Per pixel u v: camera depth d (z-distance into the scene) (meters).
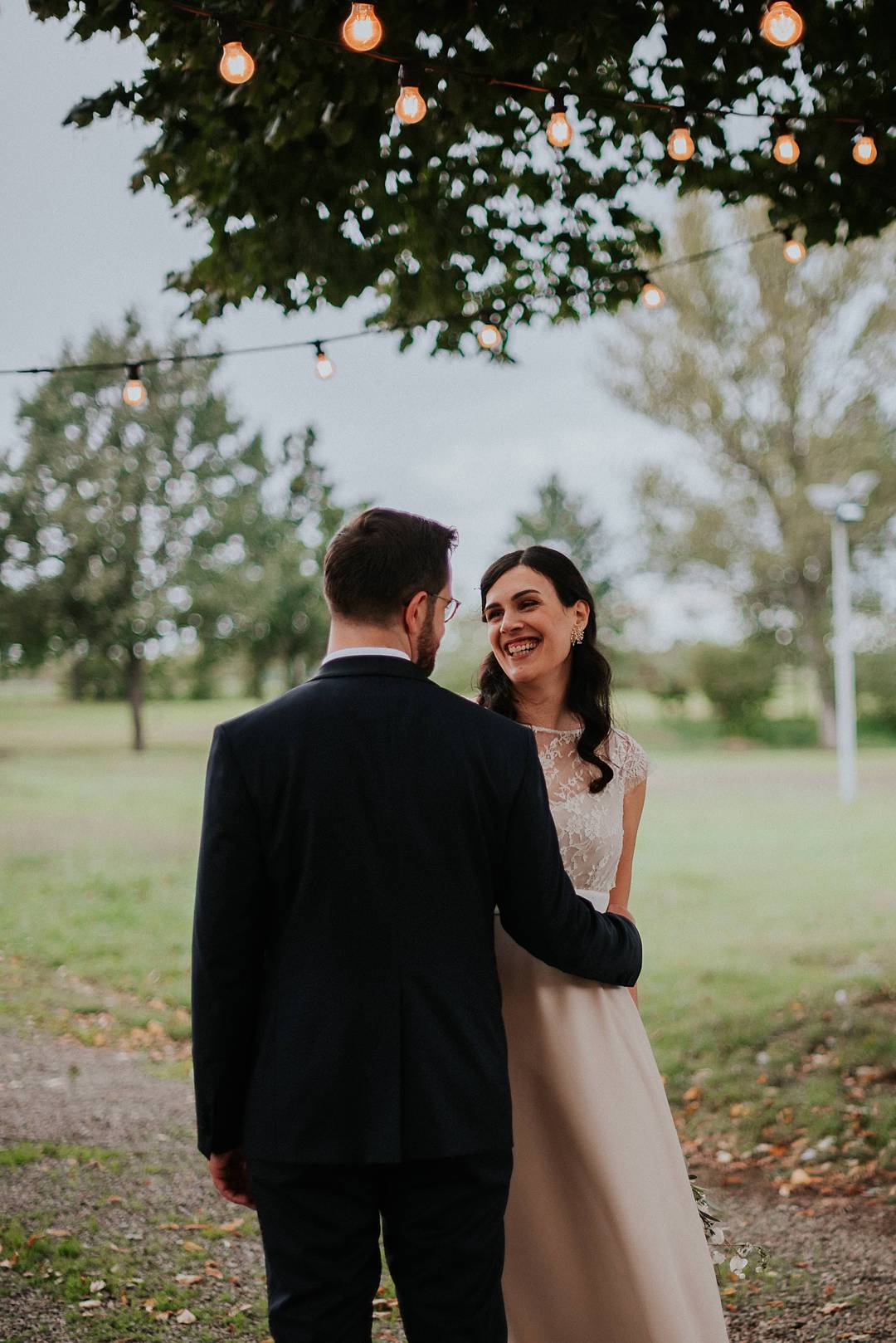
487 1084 1.68
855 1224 3.64
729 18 3.57
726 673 37.50
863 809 17.05
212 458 31.30
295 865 1.67
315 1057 1.62
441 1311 1.66
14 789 19.94
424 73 3.79
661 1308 2.05
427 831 1.68
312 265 4.63
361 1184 1.66
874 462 30.47
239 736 1.71
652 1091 2.22
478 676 2.59
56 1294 3.10
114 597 30.52
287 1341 1.62
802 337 29.56
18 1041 6.17
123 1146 4.46
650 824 16.03
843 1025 5.88
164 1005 7.31
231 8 3.57
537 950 1.84
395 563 1.82
